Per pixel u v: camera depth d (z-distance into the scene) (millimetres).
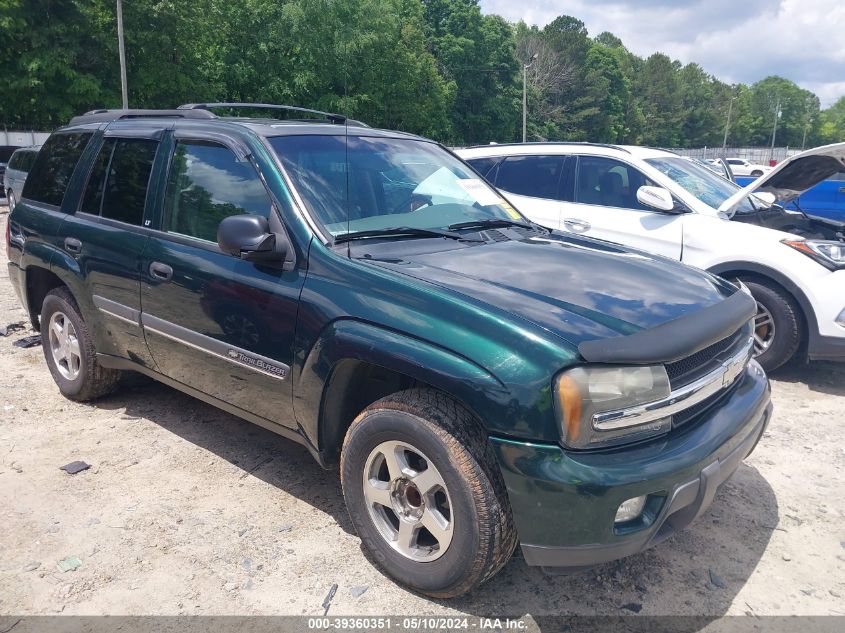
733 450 2750
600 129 83375
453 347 2527
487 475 2518
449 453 2549
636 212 6145
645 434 2521
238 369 3332
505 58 67125
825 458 4164
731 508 3574
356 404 3100
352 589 2867
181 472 3816
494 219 3883
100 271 4055
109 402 4750
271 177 3297
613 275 3092
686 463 2490
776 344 5418
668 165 6480
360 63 46344
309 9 43312
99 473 3781
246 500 3545
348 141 3760
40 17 32562
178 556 3064
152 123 4086
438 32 64438
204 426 4414
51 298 4566
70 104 33625
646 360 2434
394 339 2666
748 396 3006
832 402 5121
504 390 2416
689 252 5766
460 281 2809
